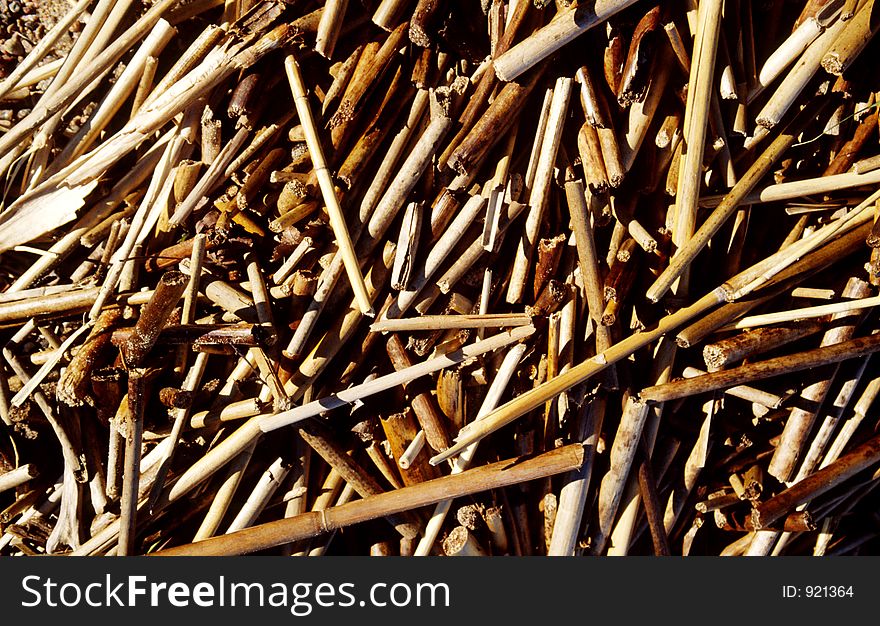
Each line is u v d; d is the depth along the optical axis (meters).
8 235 0.92
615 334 0.87
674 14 0.83
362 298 0.82
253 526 0.86
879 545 1.03
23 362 0.92
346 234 0.83
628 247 0.84
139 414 0.80
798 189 0.85
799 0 0.87
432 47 0.86
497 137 0.84
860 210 0.84
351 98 0.85
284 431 0.90
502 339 0.85
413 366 0.85
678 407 0.90
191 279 0.84
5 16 0.99
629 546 0.91
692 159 0.82
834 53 0.78
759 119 0.82
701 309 0.84
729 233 0.89
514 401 0.83
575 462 0.85
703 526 0.99
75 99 0.94
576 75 0.85
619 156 0.82
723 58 0.82
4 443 0.91
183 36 0.97
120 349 0.82
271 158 0.88
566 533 0.88
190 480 0.86
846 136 0.88
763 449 0.94
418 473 0.88
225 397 0.89
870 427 0.94
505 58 0.81
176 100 0.86
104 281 0.90
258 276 0.87
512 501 0.92
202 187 0.86
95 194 0.94
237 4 0.93
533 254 0.87
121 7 0.94
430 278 0.87
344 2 0.84
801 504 0.88
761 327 0.87
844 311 0.85
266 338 0.83
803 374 0.90
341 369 0.89
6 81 0.94
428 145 0.85
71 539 0.88
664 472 0.92
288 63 0.86
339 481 0.90
